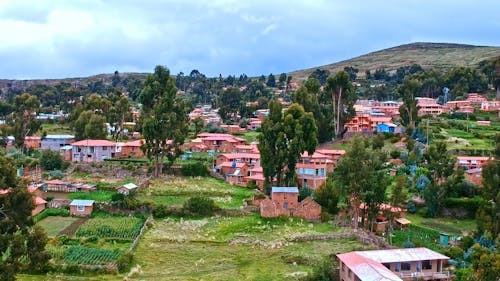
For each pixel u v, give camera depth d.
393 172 148.38
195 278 77.75
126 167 150.50
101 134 181.75
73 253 86.06
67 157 166.62
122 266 81.31
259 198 118.69
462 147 168.62
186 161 158.50
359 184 106.88
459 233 113.62
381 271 70.75
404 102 192.50
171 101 146.88
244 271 81.06
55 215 111.75
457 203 126.94
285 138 127.31
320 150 168.12
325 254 87.56
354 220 108.44
